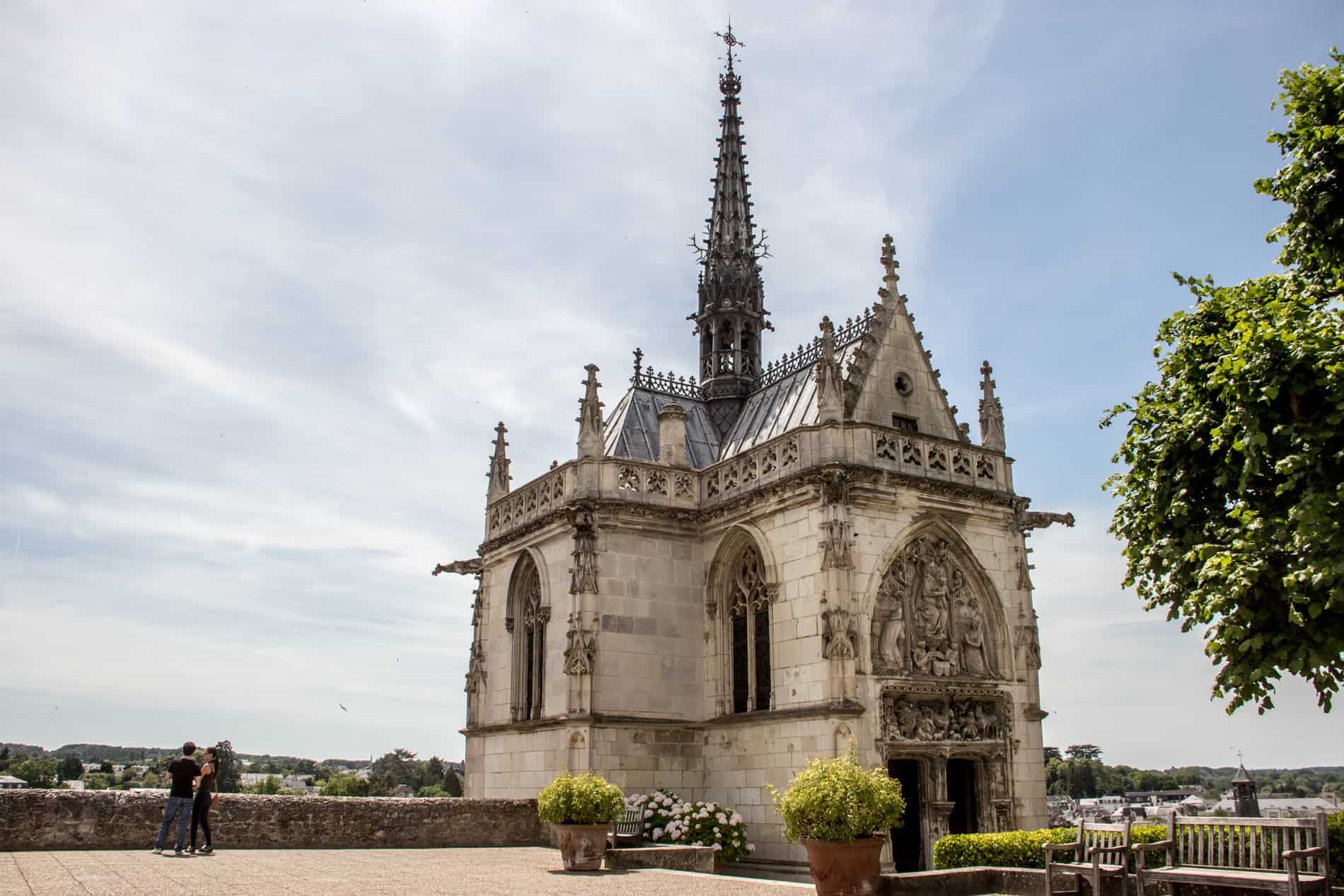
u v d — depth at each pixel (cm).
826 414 3503
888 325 3941
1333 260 2022
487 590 4484
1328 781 18312
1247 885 1691
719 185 5272
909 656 3450
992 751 3528
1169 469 2092
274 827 2883
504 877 2303
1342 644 1728
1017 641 3691
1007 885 2131
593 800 2556
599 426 3866
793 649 3425
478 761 4294
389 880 2131
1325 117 2017
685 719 3738
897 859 3416
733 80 5453
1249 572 1762
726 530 3809
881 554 3444
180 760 2581
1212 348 2088
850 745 3006
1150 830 2430
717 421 4825
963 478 3734
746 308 4997
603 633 3647
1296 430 1820
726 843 3325
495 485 4631
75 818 2628
